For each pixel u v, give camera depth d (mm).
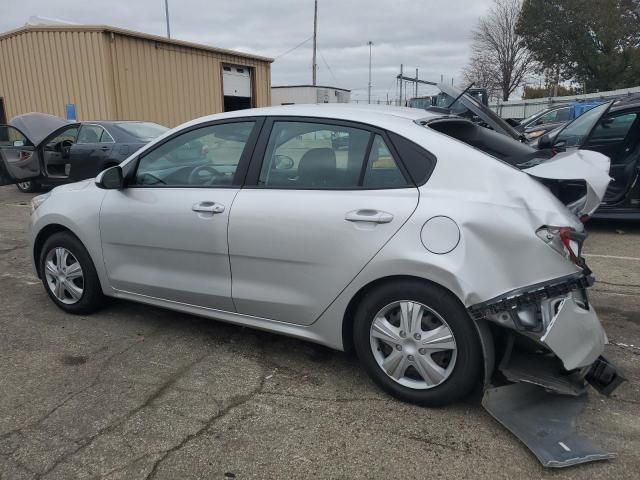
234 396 3113
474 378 2791
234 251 3383
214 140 3596
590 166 2908
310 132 3264
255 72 23703
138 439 2713
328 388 3195
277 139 3363
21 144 10445
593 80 43875
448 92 5074
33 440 2705
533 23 44906
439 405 2916
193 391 3168
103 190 4051
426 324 2865
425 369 2877
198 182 3631
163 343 3818
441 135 2973
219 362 3531
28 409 2980
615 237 6684
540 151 3389
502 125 4586
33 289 5004
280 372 3396
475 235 2689
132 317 4289
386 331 2965
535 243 2631
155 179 3824
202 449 2637
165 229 3650
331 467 2506
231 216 3359
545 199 2725
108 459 2562
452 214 2736
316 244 3066
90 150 10156
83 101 17234
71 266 4258
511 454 2578
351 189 3061
